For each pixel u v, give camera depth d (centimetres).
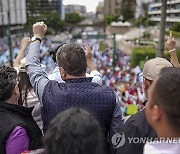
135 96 2044
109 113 329
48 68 2841
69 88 328
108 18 13375
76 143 199
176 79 204
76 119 206
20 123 308
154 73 312
